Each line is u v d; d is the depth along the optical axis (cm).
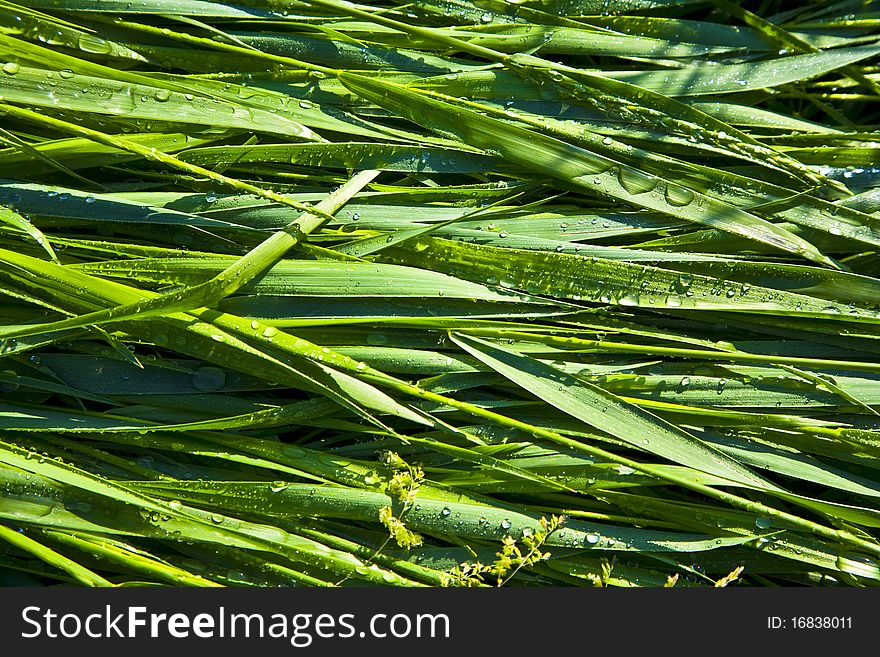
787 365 70
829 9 74
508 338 70
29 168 70
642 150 72
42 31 70
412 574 70
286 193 71
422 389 69
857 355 71
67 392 69
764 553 71
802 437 70
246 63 72
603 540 70
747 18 73
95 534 69
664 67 74
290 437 72
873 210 71
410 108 71
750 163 73
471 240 71
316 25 71
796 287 71
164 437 70
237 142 71
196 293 68
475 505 70
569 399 69
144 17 72
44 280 68
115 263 69
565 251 70
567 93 72
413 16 73
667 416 70
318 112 71
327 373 69
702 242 71
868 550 69
